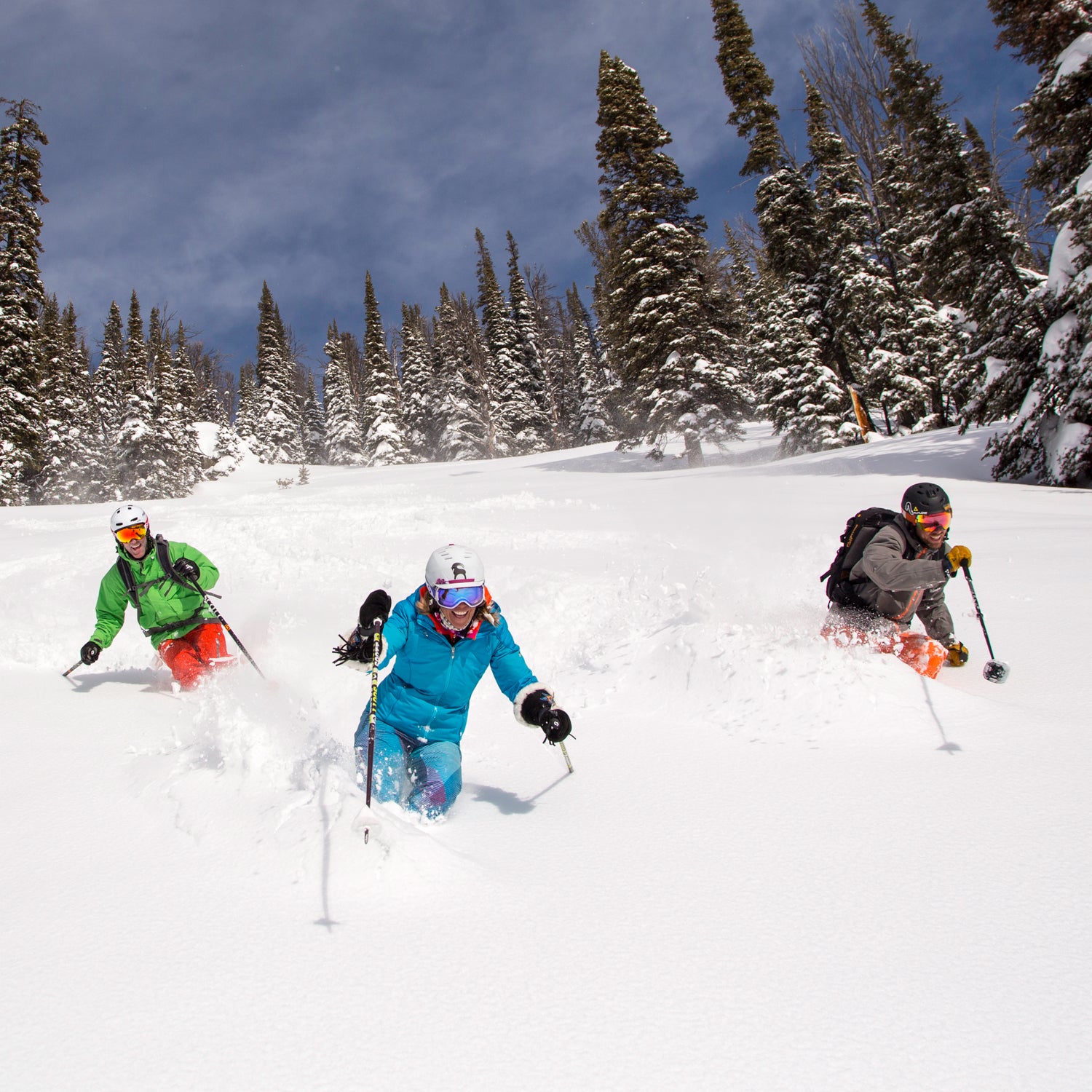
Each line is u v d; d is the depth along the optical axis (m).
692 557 7.70
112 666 5.85
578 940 2.11
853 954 2.00
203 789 3.08
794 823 2.79
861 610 4.34
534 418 60.44
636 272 31.02
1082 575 6.59
